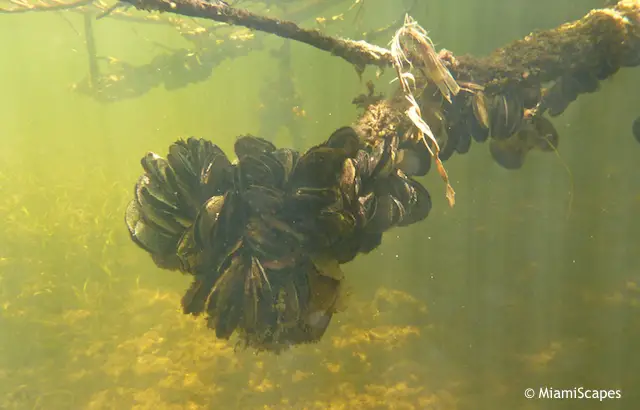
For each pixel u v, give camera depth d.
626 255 0.94
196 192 0.35
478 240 1.05
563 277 0.90
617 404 0.58
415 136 0.40
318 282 0.34
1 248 1.02
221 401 0.65
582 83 0.48
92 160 1.71
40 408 0.65
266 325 0.34
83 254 1.01
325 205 0.33
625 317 0.76
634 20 0.46
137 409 0.64
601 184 1.22
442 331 0.77
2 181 1.46
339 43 0.44
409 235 1.08
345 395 0.64
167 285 0.94
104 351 0.76
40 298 0.89
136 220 0.36
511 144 0.52
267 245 0.33
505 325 0.78
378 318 0.81
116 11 1.10
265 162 0.34
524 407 0.59
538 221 1.11
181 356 0.74
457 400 0.62
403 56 0.42
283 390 0.66
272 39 1.10
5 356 0.76
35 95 3.95
